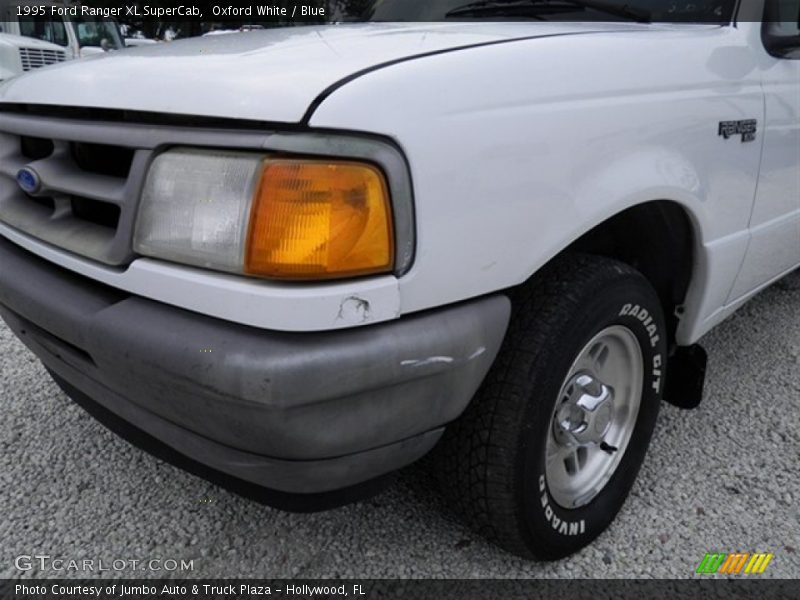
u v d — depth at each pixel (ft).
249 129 3.99
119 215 4.70
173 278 4.17
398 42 5.08
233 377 3.83
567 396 6.00
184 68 4.57
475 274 4.53
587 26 6.56
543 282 5.50
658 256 6.86
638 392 6.68
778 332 11.14
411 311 4.26
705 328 7.52
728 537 6.61
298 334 3.90
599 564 6.28
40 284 5.13
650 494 7.20
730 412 8.75
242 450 4.22
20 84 5.84
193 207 4.11
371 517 6.77
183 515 6.77
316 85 3.96
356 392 4.04
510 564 6.23
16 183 5.87
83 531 6.53
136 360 4.20
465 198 4.36
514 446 5.29
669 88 5.92
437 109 4.23
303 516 6.77
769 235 7.97
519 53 4.87
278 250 3.88
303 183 3.86
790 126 7.65
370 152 3.94
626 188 5.39
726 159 6.64
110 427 5.63
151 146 4.28
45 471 7.37
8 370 9.47
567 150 4.96
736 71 6.79
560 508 6.08
